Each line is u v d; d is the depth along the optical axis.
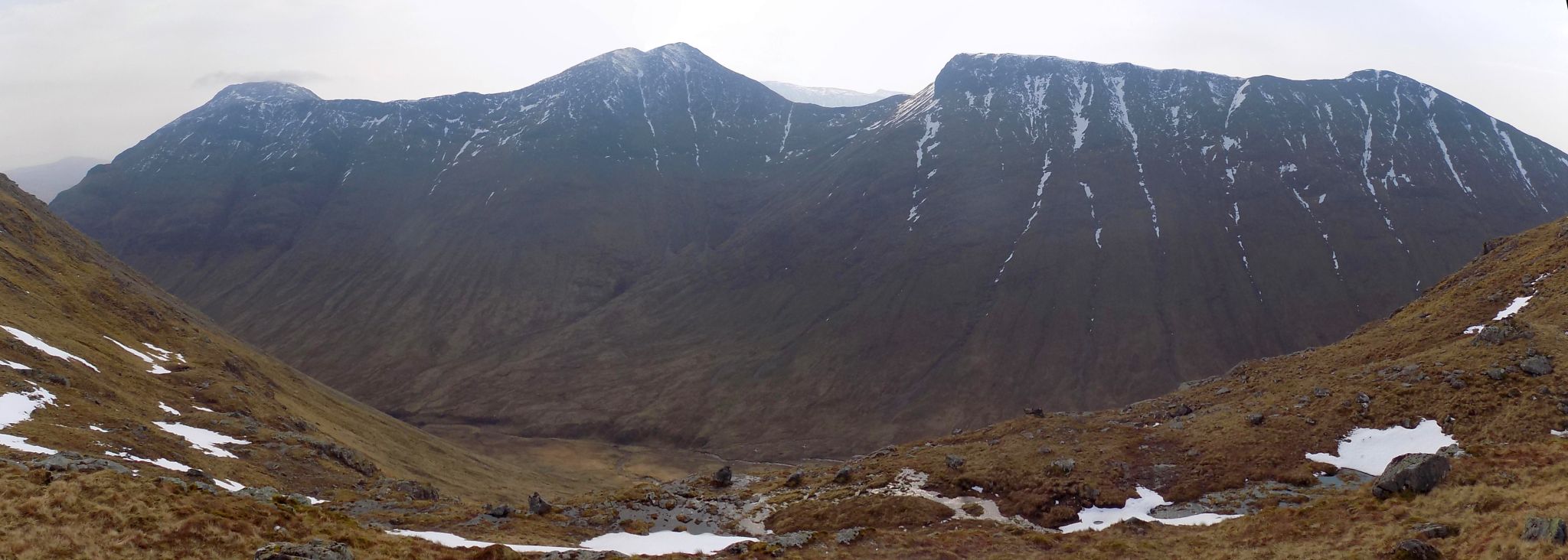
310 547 34.88
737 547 51.34
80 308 107.31
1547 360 64.06
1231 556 42.06
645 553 52.34
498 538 52.97
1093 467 67.19
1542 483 39.12
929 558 49.06
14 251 112.50
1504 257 108.19
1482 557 31.70
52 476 37.66
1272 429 68.00
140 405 77.81
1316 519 44.38
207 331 152.00
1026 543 52.44
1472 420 59.88
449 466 137.38
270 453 77.56
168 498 37.94
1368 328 107.44
